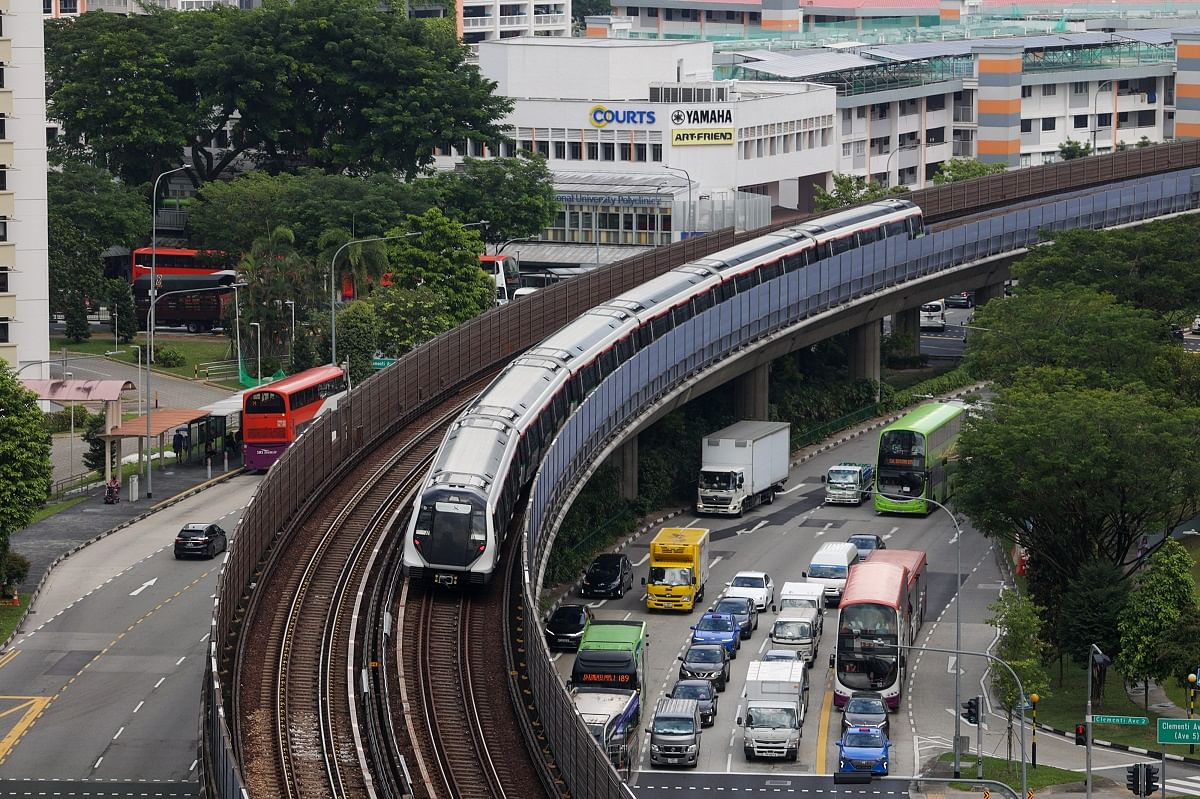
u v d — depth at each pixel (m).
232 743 177.25
